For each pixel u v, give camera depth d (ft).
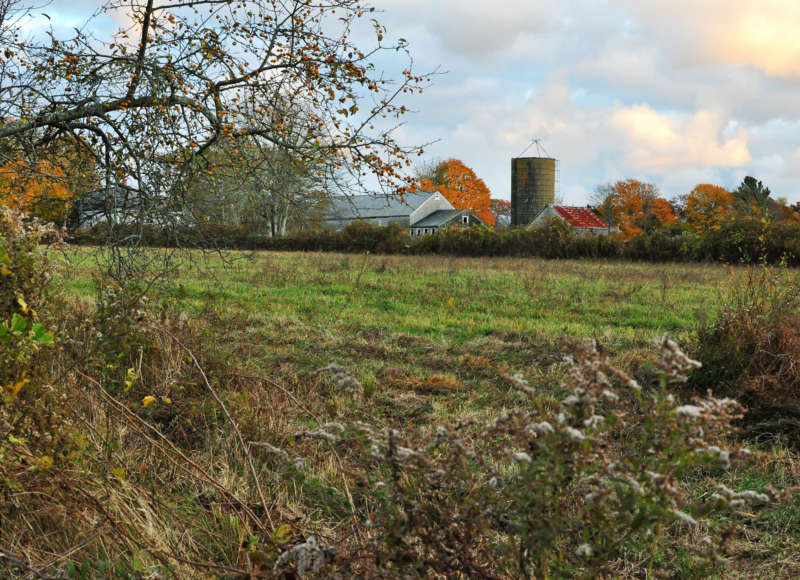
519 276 62.44
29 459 9.46
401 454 7.60
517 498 6.98
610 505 6.88
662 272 66.23
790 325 20.71
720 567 9.78
